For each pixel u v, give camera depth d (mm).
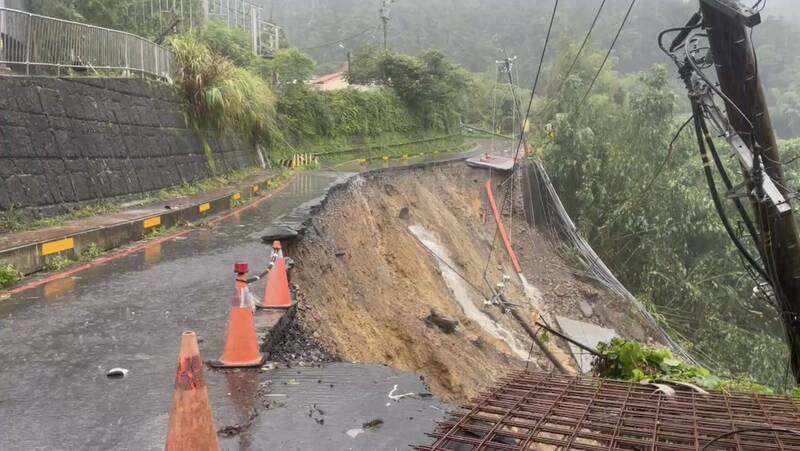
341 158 39344
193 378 3465
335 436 4375
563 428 4543
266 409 4840
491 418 4574
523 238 28984
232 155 25281
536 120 34562
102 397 4969
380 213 23859
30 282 8930
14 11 12773
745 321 22656
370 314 13945
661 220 24516
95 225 11797
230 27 35000
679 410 4918
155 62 19875
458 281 23734
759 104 7551
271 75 37031
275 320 6984
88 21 24812
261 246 11773
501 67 36312
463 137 61938
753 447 4078
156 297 8102
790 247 7605
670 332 21844
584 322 23375
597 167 27047
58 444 4156
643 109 27266
